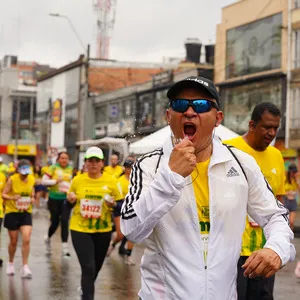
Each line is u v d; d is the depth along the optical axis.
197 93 3.33
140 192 3.27
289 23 31.06
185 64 39.47
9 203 10.12
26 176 10.16
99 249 8.08
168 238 3.29
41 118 57.81
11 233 10.16
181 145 3.13
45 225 19.27
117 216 11.89
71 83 50.72
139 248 13.99
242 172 3.42
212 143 3.44
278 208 3.48
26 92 65.00
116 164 14.38
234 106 34.47
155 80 40.38
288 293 9.05
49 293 8.80
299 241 16.38
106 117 45.50
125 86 44.88
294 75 30.67
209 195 3.32
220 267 3.30
